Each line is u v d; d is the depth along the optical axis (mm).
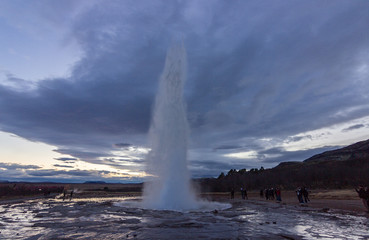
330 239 7973
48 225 10594
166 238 7906
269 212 16484
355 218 13664
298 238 8078
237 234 8633
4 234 8641
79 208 18828
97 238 7891
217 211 16125
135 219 12188
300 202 26062
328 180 76438
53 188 65188
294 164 146000
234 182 87000
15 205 23922
